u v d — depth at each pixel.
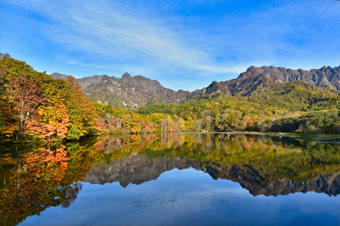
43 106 33.84
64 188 13.16
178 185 14.66
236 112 157.38
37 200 11.08
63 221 8.83
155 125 118.75
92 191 12.84
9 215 9.33
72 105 40.78
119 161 23.05
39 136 33.97
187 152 31.89
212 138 67.38
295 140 55.53
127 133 84.00
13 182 13.88
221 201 11.57
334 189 14.06
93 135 61.03
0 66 29.00
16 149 27.61
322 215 9.86
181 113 173.62
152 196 12.25
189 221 8.97
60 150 28.86
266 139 61.00
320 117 79.75
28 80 31.20
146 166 21.19
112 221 8.88
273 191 13.60
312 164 22.62
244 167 21.22
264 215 9.73
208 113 170.88
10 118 31.03
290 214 9.94
